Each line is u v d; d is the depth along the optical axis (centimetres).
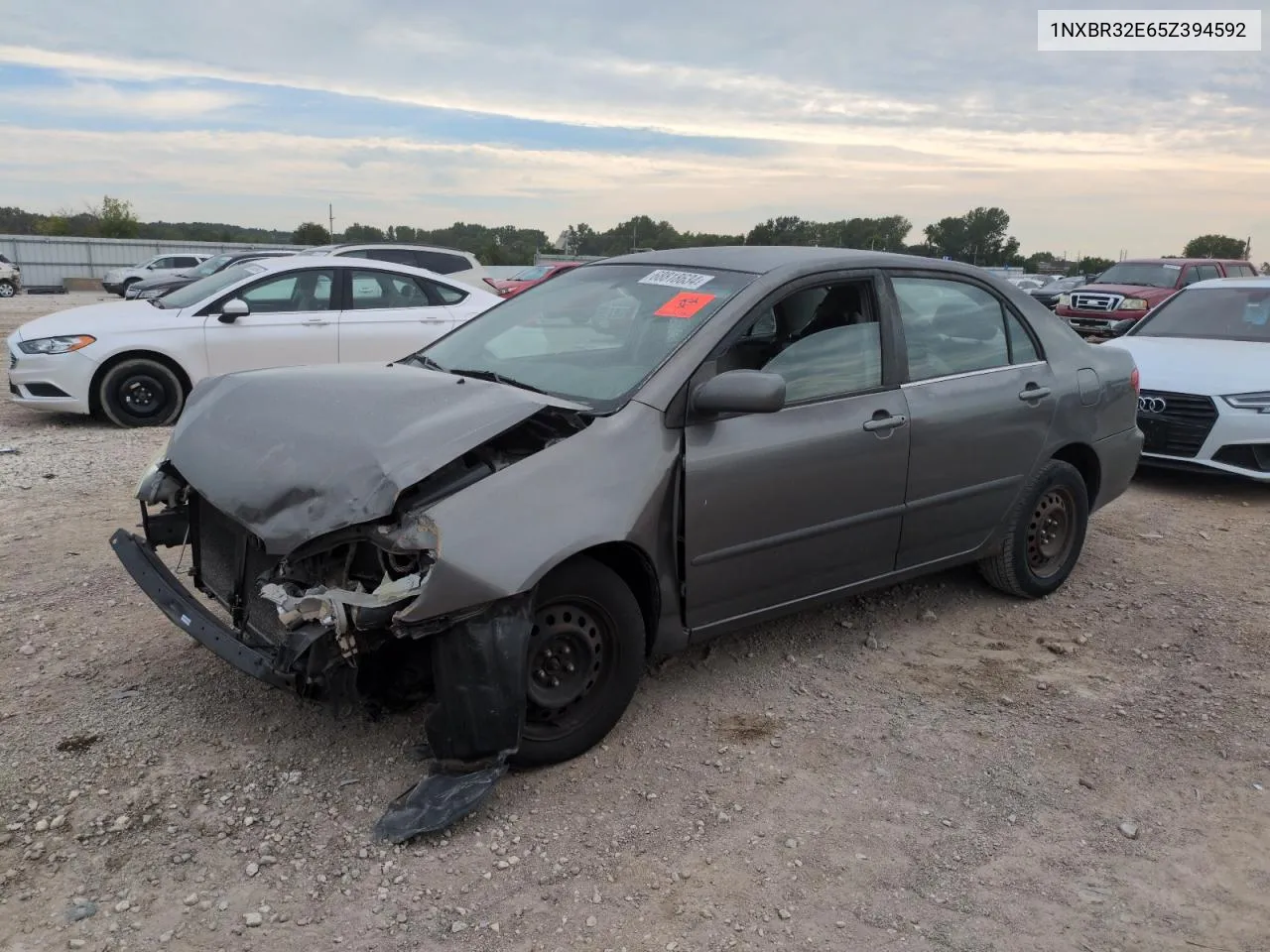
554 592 316
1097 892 281
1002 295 477
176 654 404
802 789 328
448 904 267
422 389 342
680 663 418
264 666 304
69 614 444
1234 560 574
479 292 1030
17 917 255
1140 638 461
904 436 409
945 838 305
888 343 415
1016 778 338
